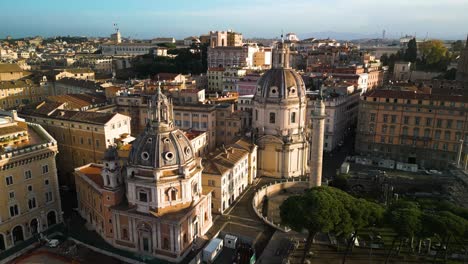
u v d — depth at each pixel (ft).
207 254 256.11
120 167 269.85
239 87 639.76
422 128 437.58
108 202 267.18
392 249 267.39
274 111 391.04
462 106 411.13
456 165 383.45
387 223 237.86
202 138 422.82
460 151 382.42
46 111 406.62
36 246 277.85
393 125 451.94
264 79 398.62
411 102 437.58
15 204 278.87
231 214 319.06
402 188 384.47
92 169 320.91
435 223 229.04
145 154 249.96
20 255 267.80
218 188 313.73
